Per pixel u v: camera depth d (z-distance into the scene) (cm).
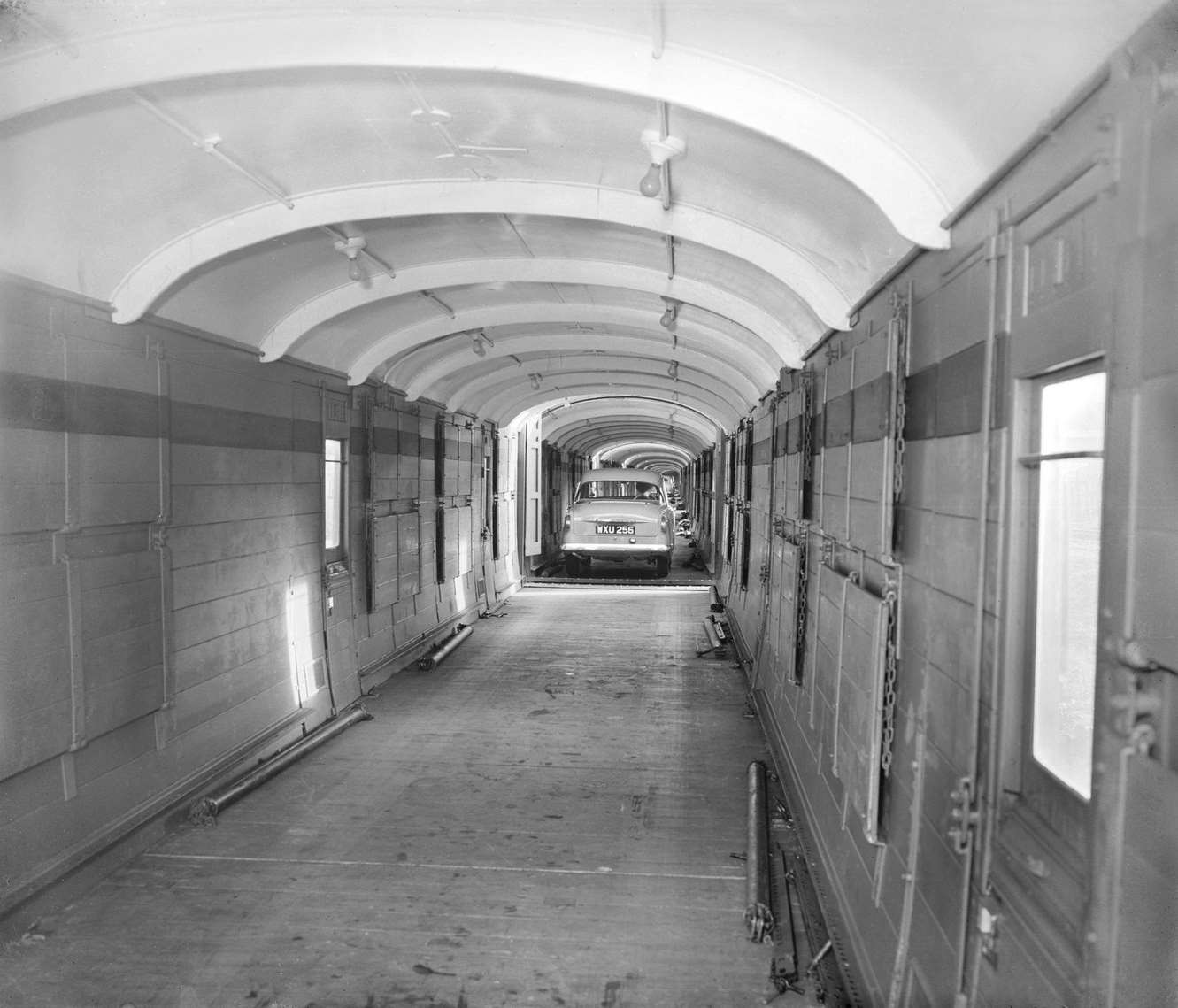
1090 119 218
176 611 569
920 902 329
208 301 589
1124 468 194
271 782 646
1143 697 185
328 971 405
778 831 580
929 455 341
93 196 438
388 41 318
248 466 668
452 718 822
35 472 441
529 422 1941
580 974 406
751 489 1125
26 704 434
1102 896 197
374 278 686
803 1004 387
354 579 891
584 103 394
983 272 288
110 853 496
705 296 679
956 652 302
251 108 396
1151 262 185
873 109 311
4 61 321
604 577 2047
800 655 644
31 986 391
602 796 630
